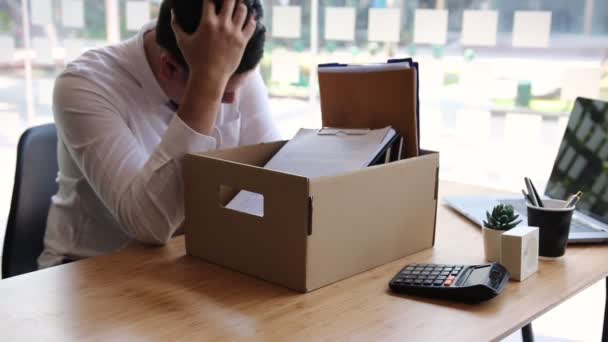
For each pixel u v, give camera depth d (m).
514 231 1.04
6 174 2.49
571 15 1.62
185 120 1.15
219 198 1.06
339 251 1.00
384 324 0.86
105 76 1.33
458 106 1.77
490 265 1.01
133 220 1.17
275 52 1.97
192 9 1.15
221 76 1.16
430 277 0.98
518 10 1.66
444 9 1.73
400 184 1.09
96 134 1.25
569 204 1.17
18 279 1.01
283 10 1.93
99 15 2.26
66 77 1.30
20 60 2.39
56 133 1.55
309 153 1.18
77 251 1.44
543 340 1.87
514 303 0.94
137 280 1.02
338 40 1.88
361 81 1.20
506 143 1.75
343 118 1.27
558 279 1.03
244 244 1.04
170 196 1.15
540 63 1.67
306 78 1.95
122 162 1.22
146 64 1.36
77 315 0.89
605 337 1.36
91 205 1.43
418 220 1.14
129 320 0.87
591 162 1.36
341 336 0.83
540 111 1.70
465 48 1.73
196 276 1.04
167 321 0.87
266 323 0.86
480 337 0.83
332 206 0.97
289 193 0.95
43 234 1.49
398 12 1.79
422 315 0.89
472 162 1.79
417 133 1.17
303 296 0.96
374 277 1.03
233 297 0.95
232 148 1.19
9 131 2.46
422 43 1.77
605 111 1.35
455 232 1.27
